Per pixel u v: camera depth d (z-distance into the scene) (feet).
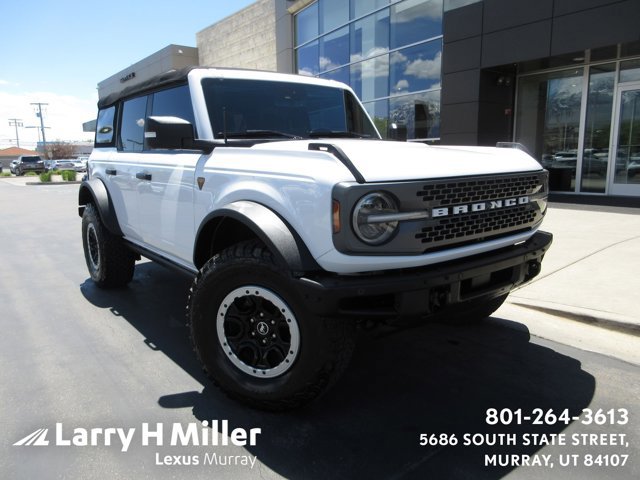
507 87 40.32
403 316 8.30
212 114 11.61
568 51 32.86
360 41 53.31
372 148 9.02
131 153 15.19
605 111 36.99
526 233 10.69
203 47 96.94
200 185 10.91
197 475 7.97
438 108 44.75
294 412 9.78
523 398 10.30
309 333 8.46
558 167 40.34
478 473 7.97
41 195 68.80
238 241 10.80
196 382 11.10
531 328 13.98
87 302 17.02
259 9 79.25
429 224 8.41
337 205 7.88
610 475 7.93
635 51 32.73
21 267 22.80
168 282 19.47
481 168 9.51
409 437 8.95
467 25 38.29
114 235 17.13
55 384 11.02
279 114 12.64
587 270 18.06
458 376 11.26
